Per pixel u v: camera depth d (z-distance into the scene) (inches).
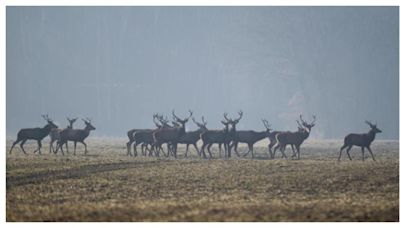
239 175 2265.0
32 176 2258.9
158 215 1697.8
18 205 1850.4
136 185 2127.2
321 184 2143.2
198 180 2191.2
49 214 1739.7
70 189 2070.6
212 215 1685.5
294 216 1691.7
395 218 1697.8
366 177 2235.5
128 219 1672.0
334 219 1675.7
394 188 2110.0
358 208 1775.3
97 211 1749.5
